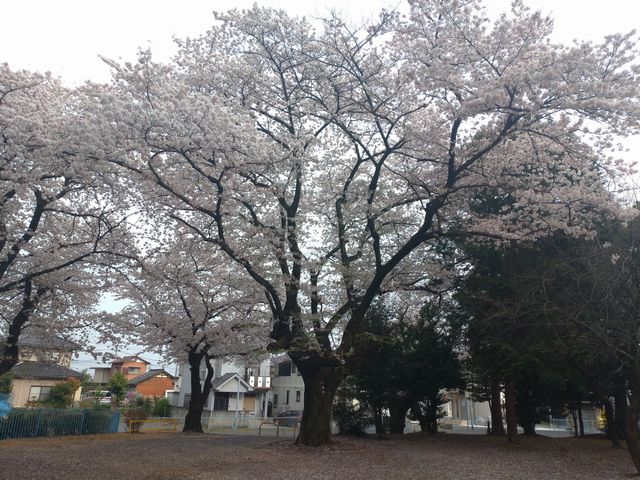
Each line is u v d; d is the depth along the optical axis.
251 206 12.86
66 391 27.06
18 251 12.12
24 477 8.63
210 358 22.11
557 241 13.87
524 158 12.20
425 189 13.07
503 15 10.09
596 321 10.55
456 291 16.34
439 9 10.48
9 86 9.96
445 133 12.05
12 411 17.02
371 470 10.04
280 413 41.22
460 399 44.84
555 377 13.69
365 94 12.76
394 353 18.05
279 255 12.68
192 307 20.06
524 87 9.65
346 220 14.40
